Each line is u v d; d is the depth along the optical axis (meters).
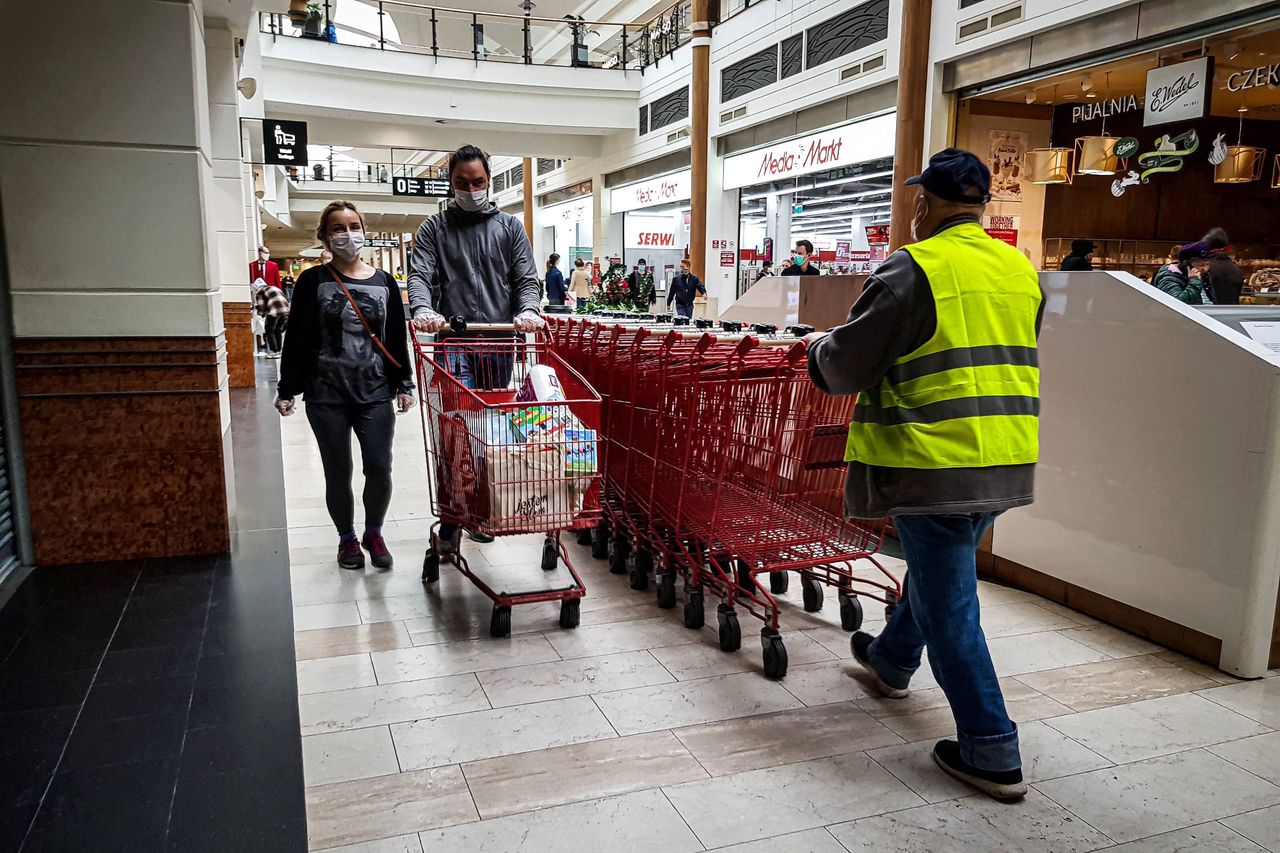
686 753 2.36
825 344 2.21
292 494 5.31
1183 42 7.51
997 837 2.00
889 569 3.93
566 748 2.38
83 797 2.09
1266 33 7.08
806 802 2.13
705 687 2.77
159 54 3.62
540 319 3.57
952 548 2.17
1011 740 2.15
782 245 15.62
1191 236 11.83
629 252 22.53
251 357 10.21
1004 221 10.79
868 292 2.13
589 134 22.11
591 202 24.59
